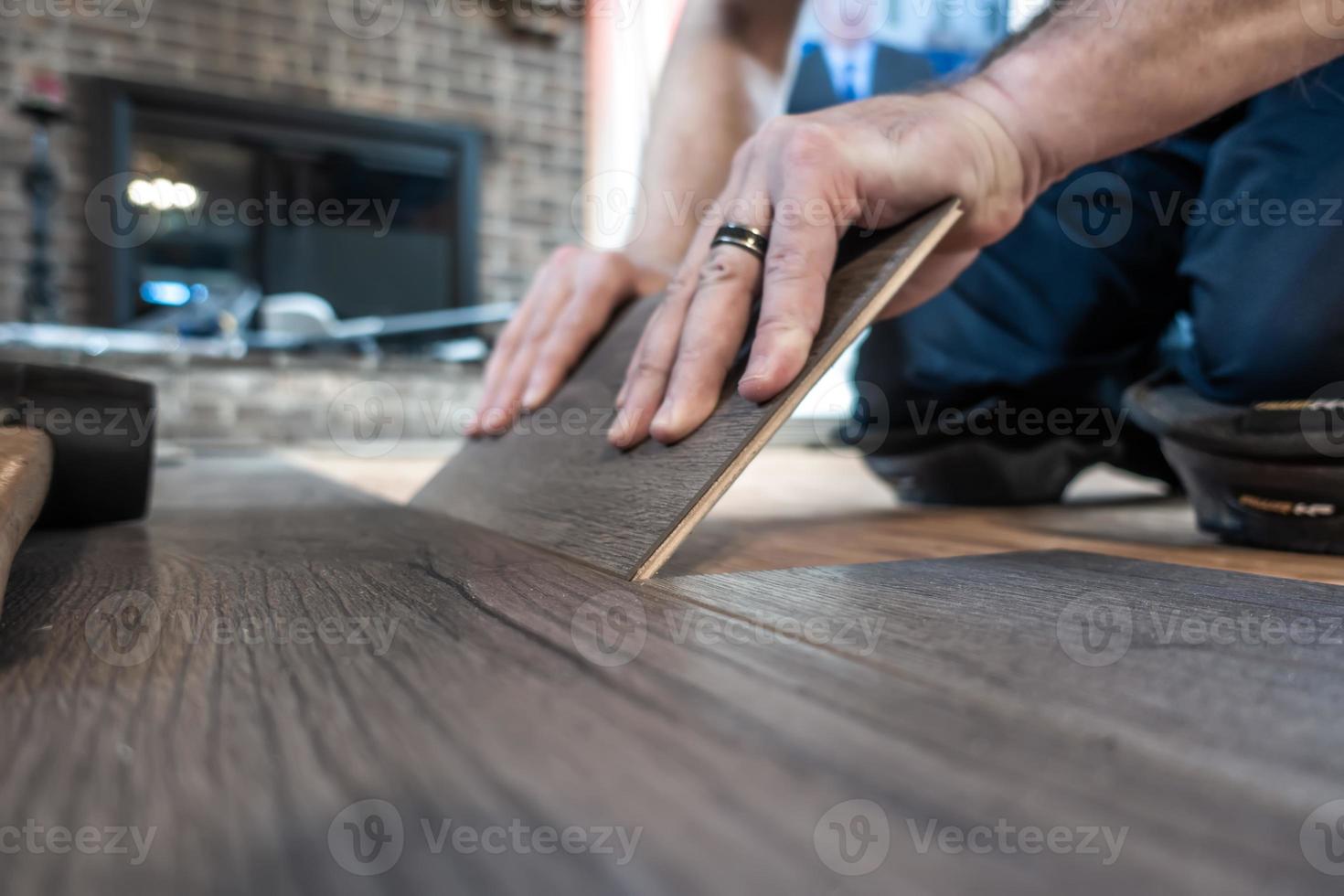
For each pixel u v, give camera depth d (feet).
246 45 12.44
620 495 1.52
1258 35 1.55
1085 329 2.84
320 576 1.28
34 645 0.88
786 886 0.43
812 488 4.14
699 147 2.59
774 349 1.37
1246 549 1.86
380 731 0.64
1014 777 0.56
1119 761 0.59
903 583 1.28
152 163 12.56
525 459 2.02
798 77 4.27
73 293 11.61
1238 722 0.67
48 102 10.27
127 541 1.65
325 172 13.78
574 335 2.21
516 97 13.85
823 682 0.77
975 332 2.86
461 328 13.00
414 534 1.75
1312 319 1.78
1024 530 2.22
